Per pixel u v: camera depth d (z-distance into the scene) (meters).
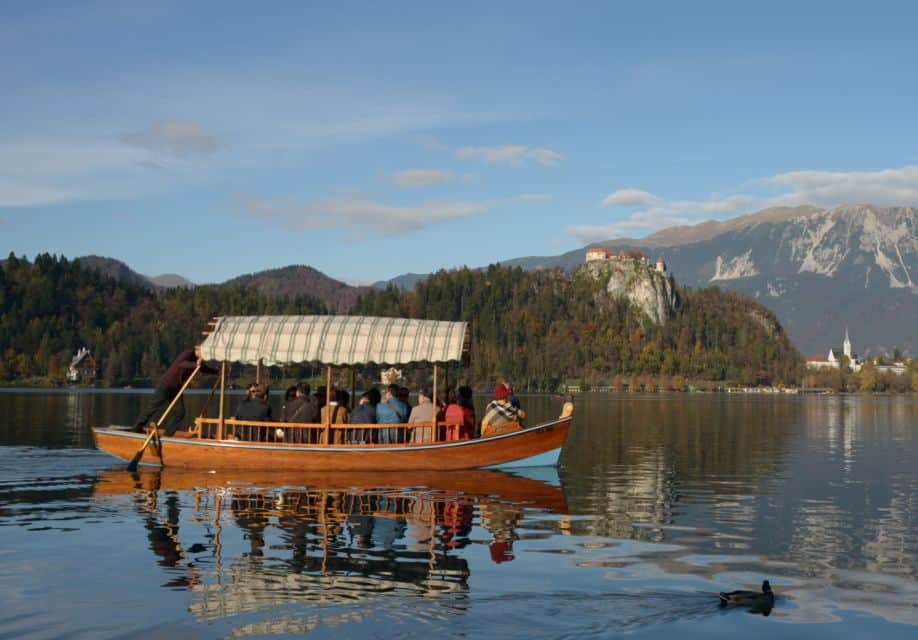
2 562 12.79
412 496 20.28
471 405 27.97
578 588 11.48
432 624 9.84
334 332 26.34
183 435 26.44
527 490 21.67
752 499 20.58
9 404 89.94
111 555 13.31
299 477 23.89
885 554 13.94
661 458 32.19
